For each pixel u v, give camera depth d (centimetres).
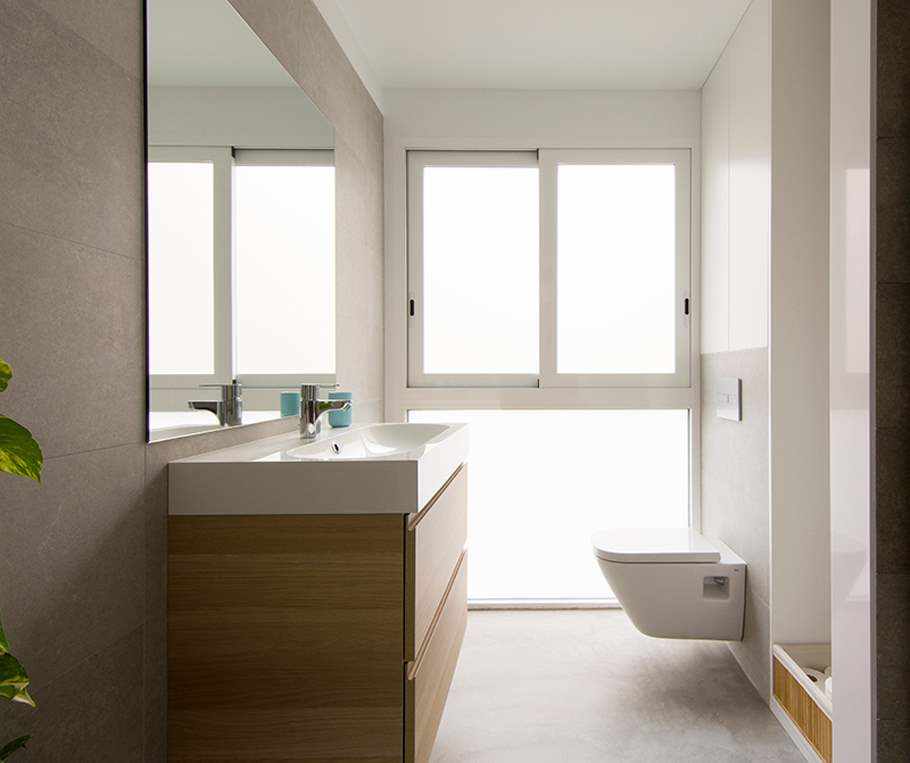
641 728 235
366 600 154
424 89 357
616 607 353
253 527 154
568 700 254
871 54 160
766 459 255
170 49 152
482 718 241
